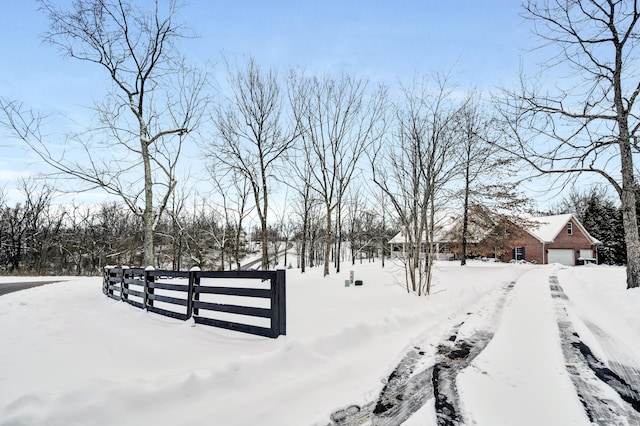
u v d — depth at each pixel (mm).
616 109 10258
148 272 8031
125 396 3014
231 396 3410
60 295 11297
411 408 3238
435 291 11531
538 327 6348
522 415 3092
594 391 3592
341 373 4094
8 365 4059
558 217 35656
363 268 24484
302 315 7180
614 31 10008
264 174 17891
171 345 4941
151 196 14805
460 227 25906
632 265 9820
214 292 5945
